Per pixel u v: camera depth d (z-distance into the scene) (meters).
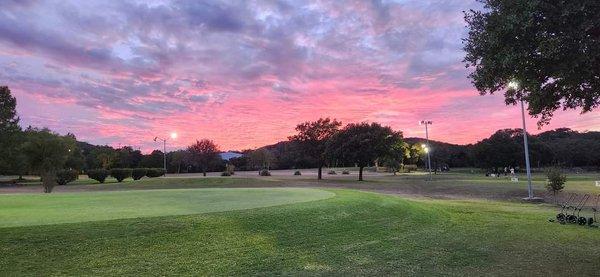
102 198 17.17
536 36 8.73
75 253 8.40
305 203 14.64
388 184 50.47
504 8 8.99
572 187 44.81
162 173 67.56
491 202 30.02
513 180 54.31
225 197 17.47
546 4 8.37
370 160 60.91
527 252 11.41
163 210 12.60
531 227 15.86
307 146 65.12
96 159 108.44
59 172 50.09
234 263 8.87
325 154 62.78
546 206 27.38
